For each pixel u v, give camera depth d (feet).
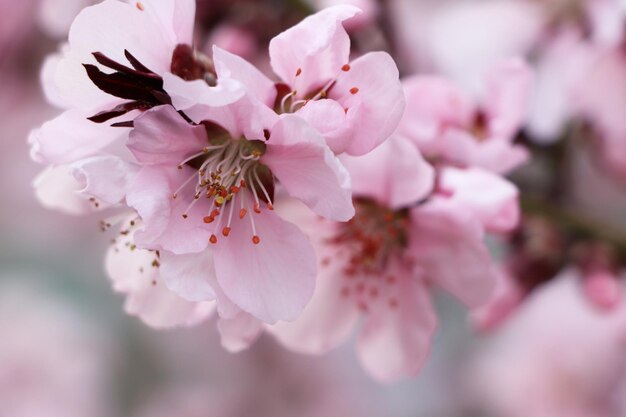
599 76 1.23
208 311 0.98
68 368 1.96
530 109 1.20
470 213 1.02
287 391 1.96
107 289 2.04
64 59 0.92
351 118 0.92
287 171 0.94
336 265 1.06
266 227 0.95
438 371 1.90
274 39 0.93
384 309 1.06
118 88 0.92
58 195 0.97
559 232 1.19
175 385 1.98
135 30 0.93
